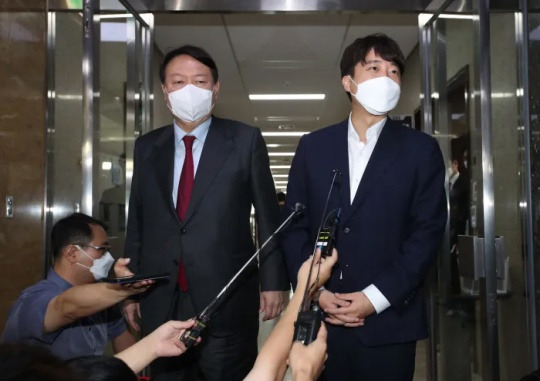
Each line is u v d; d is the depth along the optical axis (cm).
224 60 709
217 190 225
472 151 323
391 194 199
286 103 947
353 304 189
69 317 188
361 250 199
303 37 628
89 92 296
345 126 213
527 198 312
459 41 347
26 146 302
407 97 711
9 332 198
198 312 220
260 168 232
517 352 311
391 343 195
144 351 141
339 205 203
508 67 321
